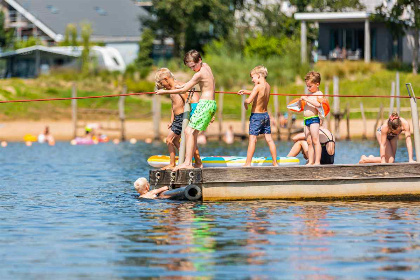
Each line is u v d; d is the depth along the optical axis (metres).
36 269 18.19
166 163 34.41
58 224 24.78
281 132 92.50
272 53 119.25
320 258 19.20
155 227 23.98
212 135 87.56
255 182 29.95
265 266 18.33
